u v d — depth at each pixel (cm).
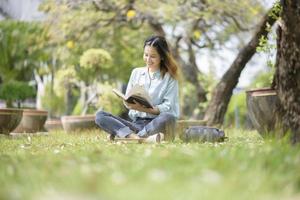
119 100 1270
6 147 564
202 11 1189
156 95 612
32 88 1836
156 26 1251
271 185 228
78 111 1722
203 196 198
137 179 232
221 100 1088
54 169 275
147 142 558
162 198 194
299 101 417
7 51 1897
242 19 1242
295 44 416
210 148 410
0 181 254
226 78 1088
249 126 1155
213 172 246
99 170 264
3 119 849
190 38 1300
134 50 1577
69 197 193
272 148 345
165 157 298
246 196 205
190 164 274
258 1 1202
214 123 1089
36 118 1038
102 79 1561
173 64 613
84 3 1227
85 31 1273
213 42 1344
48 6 1286
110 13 1224
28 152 460
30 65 1936
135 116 616
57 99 1828
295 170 271
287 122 424
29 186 228
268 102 595
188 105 1714
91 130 992
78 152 409
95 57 1239
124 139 585
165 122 579
